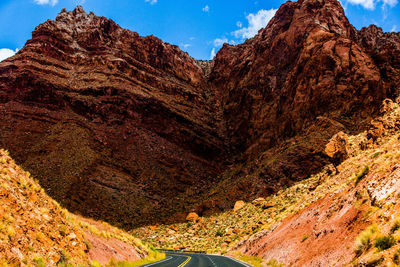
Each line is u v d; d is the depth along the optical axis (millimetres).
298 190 46500
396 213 8680
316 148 59188
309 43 89688
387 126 30312
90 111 96750
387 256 7164
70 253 11445
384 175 11766
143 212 70875
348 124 63094
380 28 100500
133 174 84250
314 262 12039
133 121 102625
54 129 87688
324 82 74688
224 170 107125
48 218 12148
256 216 48000
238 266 18391
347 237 10773
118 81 111625
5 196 10656
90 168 75625
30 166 71375
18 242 9094
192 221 65000
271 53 116812
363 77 70625
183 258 26234
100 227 20188
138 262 17781
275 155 71000
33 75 99188
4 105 91625
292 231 20328
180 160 101250
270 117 97438
